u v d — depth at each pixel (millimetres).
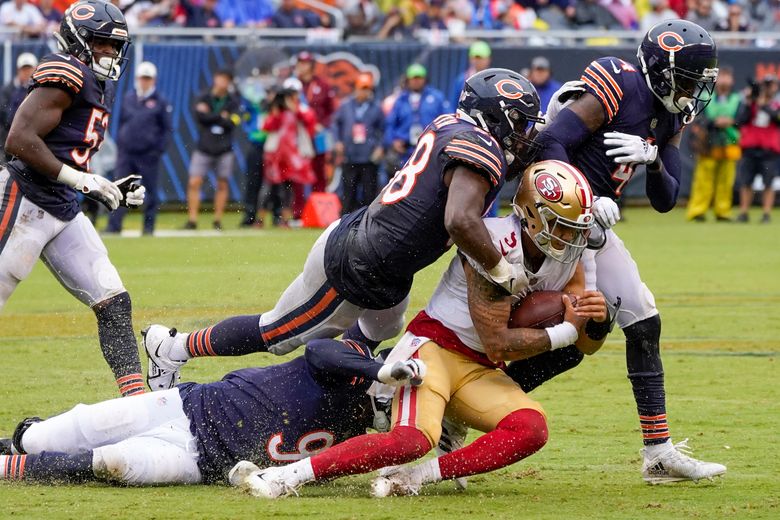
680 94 18906
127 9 68875
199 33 65250
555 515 16094
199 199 63562
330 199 62219
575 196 17062
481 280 17156
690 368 28578
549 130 18641
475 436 22516
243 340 19938
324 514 15875
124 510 15922
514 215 17641
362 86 60625
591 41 69688
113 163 63406
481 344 17656
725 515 16156
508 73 18094
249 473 17125
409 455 16922
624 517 16031
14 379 26328
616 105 18688
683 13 75938
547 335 17094
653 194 19891
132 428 17672
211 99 60719
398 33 70625
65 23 22156
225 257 49156
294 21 68812
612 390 26141
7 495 16828
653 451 18547
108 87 22891
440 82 66938
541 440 17188
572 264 17766
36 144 21422
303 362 18031
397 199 17844
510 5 74812
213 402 17797
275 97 60719
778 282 44344
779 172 74438
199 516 15633
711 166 68375
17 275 22078
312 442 17859
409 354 17672
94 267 22594
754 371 28156
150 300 37719
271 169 61469
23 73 57312
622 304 18891
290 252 50344
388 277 18219
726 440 21297
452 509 16375
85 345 30922
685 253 53656
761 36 71000
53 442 17734
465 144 17047
